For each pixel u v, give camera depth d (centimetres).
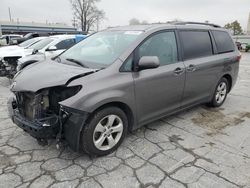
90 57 369
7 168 302
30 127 296
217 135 404
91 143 310
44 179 284
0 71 777
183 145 367
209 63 459
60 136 300
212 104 524
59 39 880
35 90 296
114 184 278
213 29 496
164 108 397
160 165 315
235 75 557
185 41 422
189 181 286
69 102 288
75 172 297
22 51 830
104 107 314
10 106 348
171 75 385
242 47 3494
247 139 392
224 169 310
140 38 357
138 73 344
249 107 549
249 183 285
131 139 381
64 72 321
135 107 347
